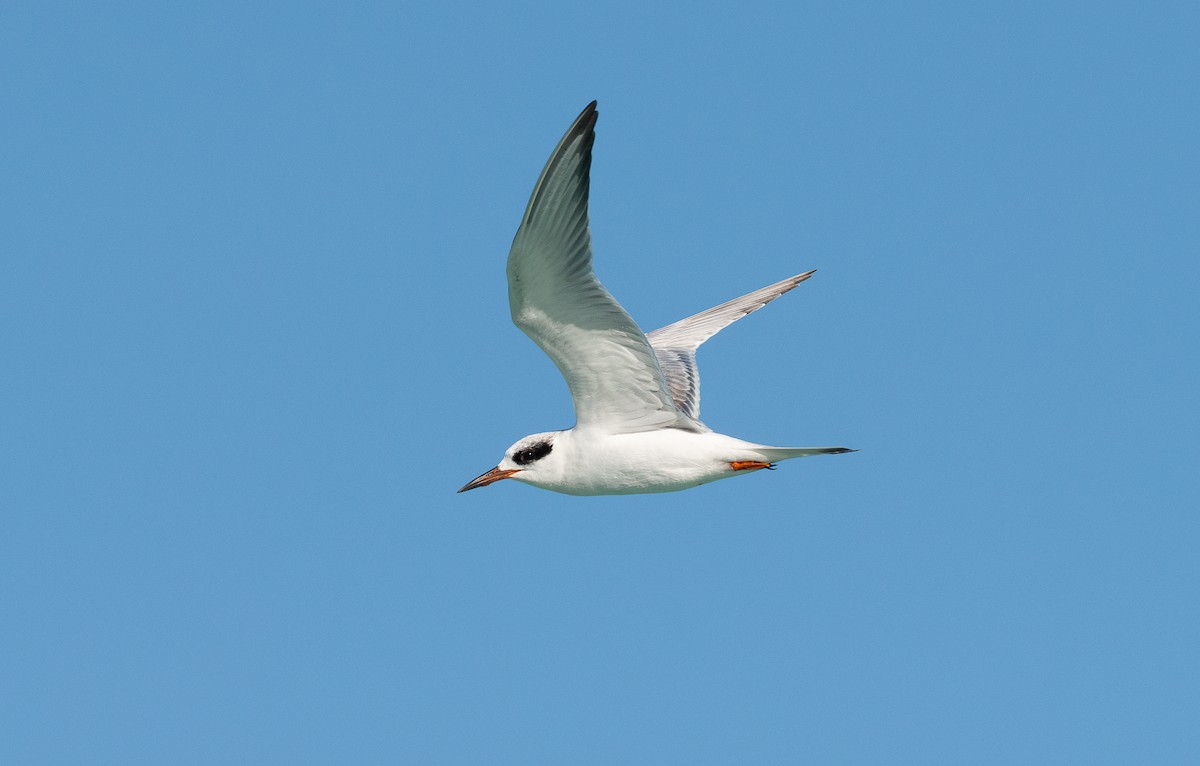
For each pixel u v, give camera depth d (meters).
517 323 14.47
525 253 13.53
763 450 15.05
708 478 15.42
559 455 15.88
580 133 13.05
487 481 16.20
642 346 14.72
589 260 13.66
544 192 13.10
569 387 15.34
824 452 14.73
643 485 15.62
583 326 14.48
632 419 15.51
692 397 17.73
